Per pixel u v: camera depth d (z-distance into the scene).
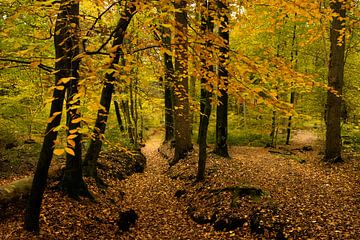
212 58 4.73
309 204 8.56
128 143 17.48
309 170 12.76
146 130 35.91
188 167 13.10
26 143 14.77
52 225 6.94
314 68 19.20
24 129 13.72
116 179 12.19
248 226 7.77
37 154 14.02
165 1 4.06
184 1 4.75
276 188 9.94
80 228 7.20
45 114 13.50
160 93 22.72
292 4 4.70
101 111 7.63
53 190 8.60
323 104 19.16
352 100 17.22
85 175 10.50
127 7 4.75
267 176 11.36
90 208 8.34
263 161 14.09
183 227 8.52
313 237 6.82
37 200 6.43
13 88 11.43
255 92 4.37
